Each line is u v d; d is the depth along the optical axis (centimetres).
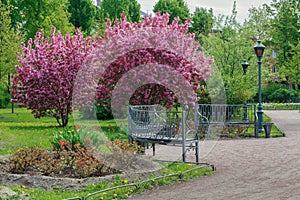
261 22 3750
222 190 591
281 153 922
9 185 603
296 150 962
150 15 1252
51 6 3209
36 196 552
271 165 781
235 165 786
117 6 4088
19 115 2384
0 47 2211
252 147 1028
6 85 2614
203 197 553
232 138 1248
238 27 2131
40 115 1595
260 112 1347
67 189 591
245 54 2034
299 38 3731
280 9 3791
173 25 1194
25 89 1577
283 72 3281
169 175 658
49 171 667
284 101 3656
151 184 625
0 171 678
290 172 712
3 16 2316
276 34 3800
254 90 2023
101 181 622
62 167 709
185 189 600
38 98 1556
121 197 552
